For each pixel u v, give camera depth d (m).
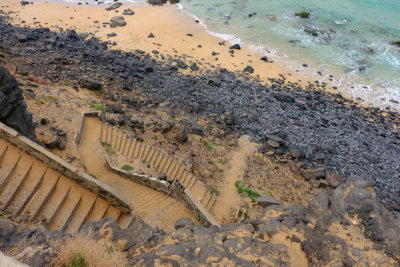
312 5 68.38
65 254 10.59
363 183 17.17
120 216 17.09
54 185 15.85
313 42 56.59
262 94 43.06
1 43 43.19
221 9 68.44
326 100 43.28
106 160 22.03
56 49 45.78
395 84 46.69
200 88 42.88
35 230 11.52
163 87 41.69
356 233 15.02
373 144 35.62
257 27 61.62
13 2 67.06
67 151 21.44
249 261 12.70
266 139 34.47
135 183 21.25
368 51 53.44
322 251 13.88
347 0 70.00
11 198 14.38
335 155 33.50
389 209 27.69
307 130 36.88
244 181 27.27
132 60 47.66
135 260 11.20
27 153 15.98
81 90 33.19
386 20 61.97
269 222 16.14
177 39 56.84
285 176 29.81
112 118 27.62
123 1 71.88
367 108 42.41
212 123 35.31
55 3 69.00
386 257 13.85
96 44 51.34
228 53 53.59
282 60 52.28
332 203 16.53
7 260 8.96
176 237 13.66
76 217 15.59
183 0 72.69
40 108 25.08
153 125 30.80
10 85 17.88
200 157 28.92
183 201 19.84
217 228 15.78
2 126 15.59
